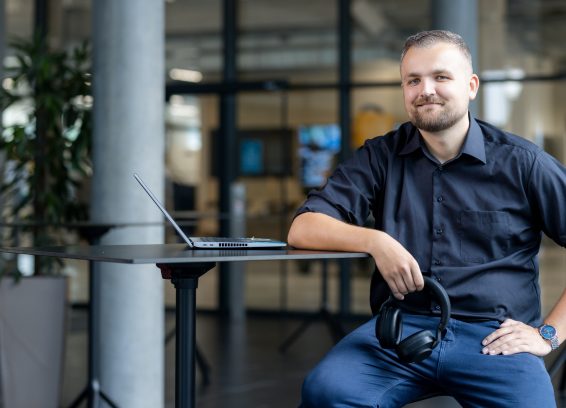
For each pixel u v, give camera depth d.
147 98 4.35
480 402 2.35
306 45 8.90
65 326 4.87
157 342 4.33
